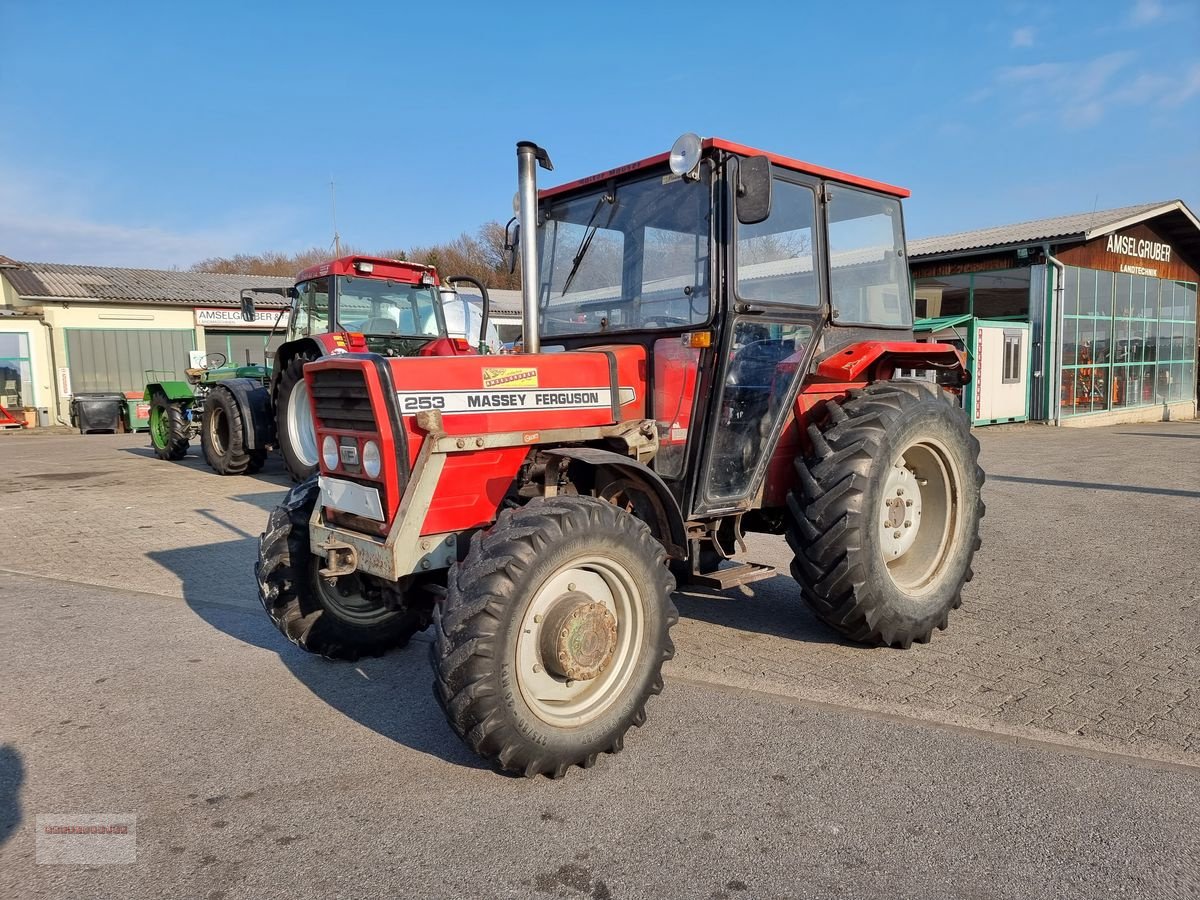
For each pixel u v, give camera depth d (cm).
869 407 408
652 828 261
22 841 262
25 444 1700
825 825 261
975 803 272
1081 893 226
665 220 380
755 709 347
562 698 296
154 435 1385
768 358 394
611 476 357
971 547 445
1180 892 226
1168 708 340
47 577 589
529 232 368
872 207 455
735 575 385
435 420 302
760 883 233
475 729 272
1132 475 1013
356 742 327
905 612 403
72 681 394
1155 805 269
